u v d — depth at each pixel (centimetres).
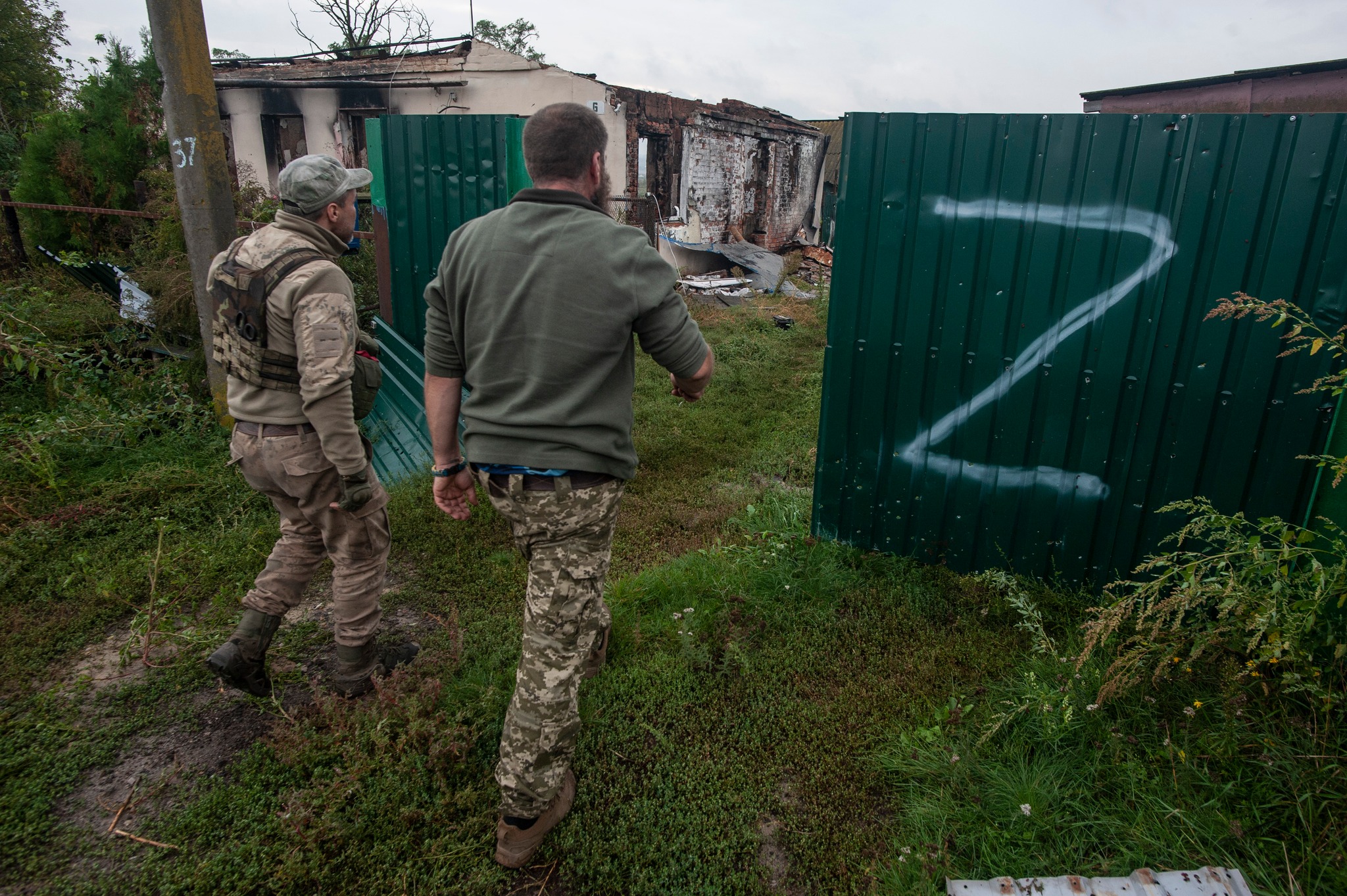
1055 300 280
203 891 177
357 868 186
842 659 269
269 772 211
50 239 764
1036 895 169
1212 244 253
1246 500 268
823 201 2325
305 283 202
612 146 1297
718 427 529
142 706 235
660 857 190
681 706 243
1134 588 291
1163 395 271
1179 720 224
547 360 173
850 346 321
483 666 258
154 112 852
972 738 224
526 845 187
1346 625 217
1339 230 234
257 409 214
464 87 1304
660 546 363
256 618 219
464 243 182
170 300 475
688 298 1145
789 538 345
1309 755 197
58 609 286
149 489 371
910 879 183
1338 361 243
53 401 439
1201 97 938
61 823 195
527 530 183
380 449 468
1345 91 798
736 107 1677
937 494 321
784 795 213
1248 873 177
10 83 2092
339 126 1347
